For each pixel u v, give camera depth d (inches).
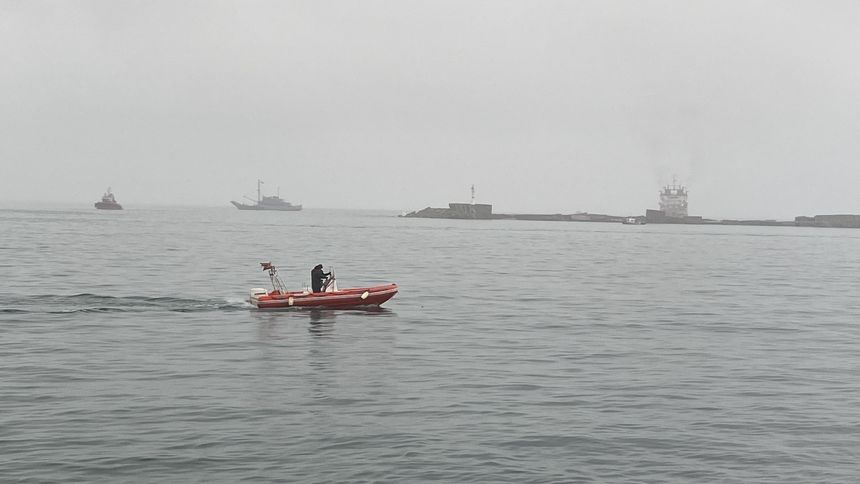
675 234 6934.1
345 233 5462.6
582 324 1385.3
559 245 4488.2
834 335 1301.7
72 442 679.1
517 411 796.6
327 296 1542.8
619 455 674.2
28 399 810.2
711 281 2347.4
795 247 4874.5
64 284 1849.2
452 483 608.1
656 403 836.0
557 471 635.5
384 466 638.5
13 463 628.7
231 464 636.1
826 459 671.8
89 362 992.9
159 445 676.1
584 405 824.3
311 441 694.5
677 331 1322.6
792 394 882.8
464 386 898.7
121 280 1967.3
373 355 1073.5
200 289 1813.5
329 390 870.4
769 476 633.0
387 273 2383.1
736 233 7613.2
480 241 4734.3
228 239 4229.8
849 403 846.5
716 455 677.9
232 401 816.3
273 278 1596.9
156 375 928.9
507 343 1180.5
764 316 1536.7
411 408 801.6
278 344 1143.6
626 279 2357.3
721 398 861.2
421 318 1433.3
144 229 5285.4
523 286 2074.3
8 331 1207.6
